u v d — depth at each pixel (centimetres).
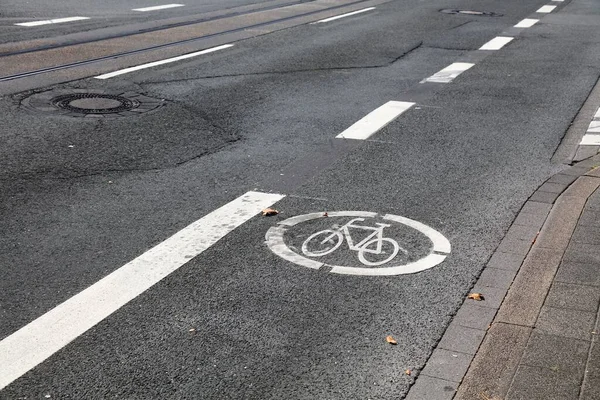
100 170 814
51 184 765
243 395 441
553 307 530
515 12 2322
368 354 487
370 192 777
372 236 668
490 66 1470
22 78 1205
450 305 552
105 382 450
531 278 576
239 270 597
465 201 759
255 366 470
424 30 1902
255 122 1029
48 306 534
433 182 812
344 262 616
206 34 1727
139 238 650
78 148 882
